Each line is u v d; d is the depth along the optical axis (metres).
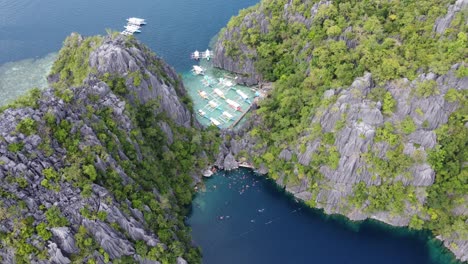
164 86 138.25
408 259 119.25
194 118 149.62
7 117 100.44
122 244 97.19
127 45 138.88
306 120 135.88
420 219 122.19
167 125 135.00
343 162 125.31
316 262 118.31
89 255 91.50
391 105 122.44
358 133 123.06
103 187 99.44
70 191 94.81
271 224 128.25
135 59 135.12
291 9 172.00
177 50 196.50
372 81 127.69
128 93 129.25
